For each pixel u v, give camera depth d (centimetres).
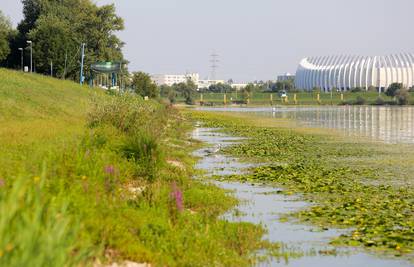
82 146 3475
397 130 9775
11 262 1261
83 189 2348
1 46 15425
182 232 2239
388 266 2103
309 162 5141
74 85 11894
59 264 1330
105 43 16862
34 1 17612
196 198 3091
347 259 2186
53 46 15338
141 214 2303
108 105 5125
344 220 2755
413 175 4297
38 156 2903
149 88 19762
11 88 7731
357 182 3956
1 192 1605
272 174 4316
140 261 1903
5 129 4478
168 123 9194
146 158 3578
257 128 10500
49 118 6325
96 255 1717
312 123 12294
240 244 2328
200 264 1997
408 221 2711
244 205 3177
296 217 2869
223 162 5166
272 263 2142
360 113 18438
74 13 17362
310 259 2194
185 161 4919
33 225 1367
